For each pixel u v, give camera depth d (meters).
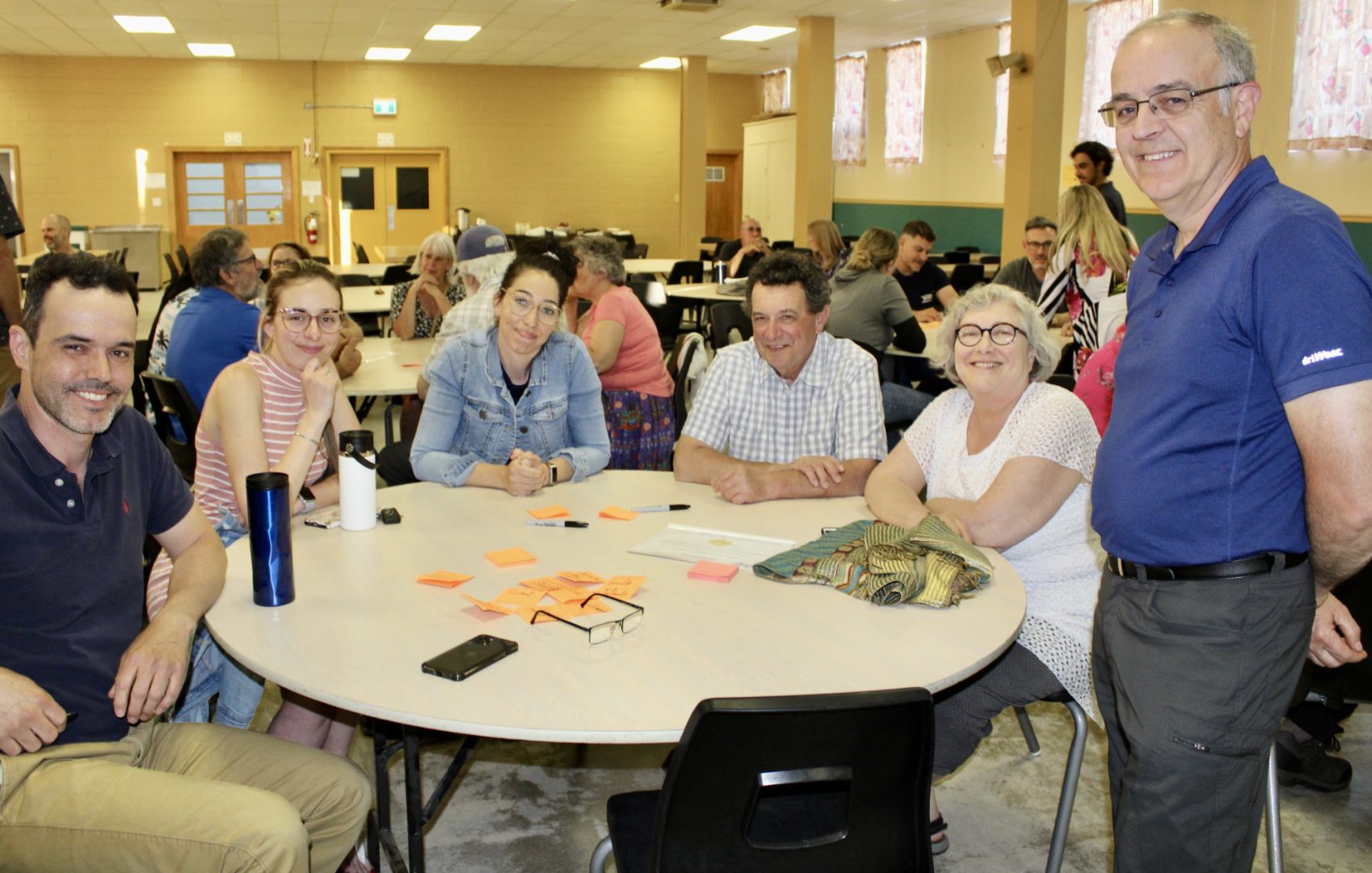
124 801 1.37
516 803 2.34
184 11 9.42
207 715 2.03
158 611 1.73
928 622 1.56
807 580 1.72
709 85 14.70
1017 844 2.20
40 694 1.41
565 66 13.77
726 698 1.20
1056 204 8.30
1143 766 1.43
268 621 1.54
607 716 1.25
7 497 1.45
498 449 2.51
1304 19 7.37
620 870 1.40
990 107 10.84
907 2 9.32
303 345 2.16
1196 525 1.39
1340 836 2.22
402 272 7.86
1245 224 1.35
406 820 2.24
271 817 1.36
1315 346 1.26
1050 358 2.04
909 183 12.41
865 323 4.89
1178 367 1.39
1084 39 9.42
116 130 12.53
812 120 10.29
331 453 2.29
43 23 10.01
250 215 13.19
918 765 1.24
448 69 13.43
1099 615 1.60
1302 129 7.47
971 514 1.93
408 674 1.36
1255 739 1.39
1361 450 1.24
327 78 13.05
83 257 1.48
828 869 1.26
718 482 2.24
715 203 15.23
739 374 2.50
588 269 3.86
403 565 1.79
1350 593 1.95
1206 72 1.38
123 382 1.50
